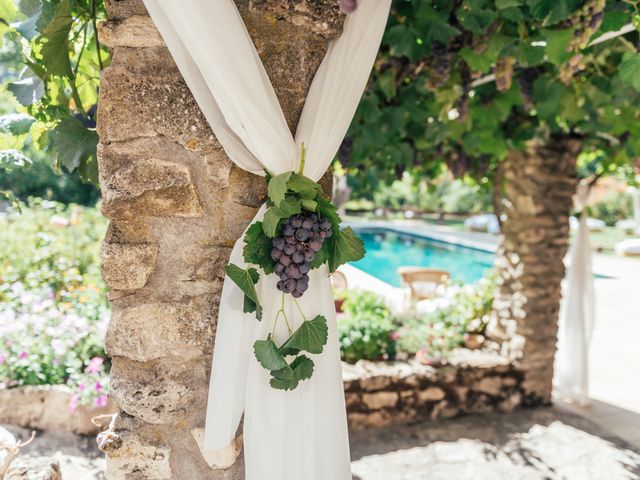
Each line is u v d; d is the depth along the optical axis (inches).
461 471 144.2
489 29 100.9
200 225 65.6
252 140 59.4
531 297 182.4
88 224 282.2
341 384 65.3
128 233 64.7
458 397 177.6
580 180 193.8
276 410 61.9
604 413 183.8
